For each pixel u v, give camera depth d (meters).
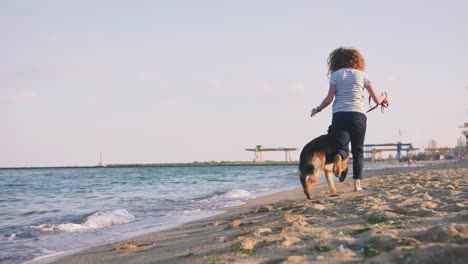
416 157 85.81
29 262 4.01
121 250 4.01
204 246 3.30
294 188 13.58
